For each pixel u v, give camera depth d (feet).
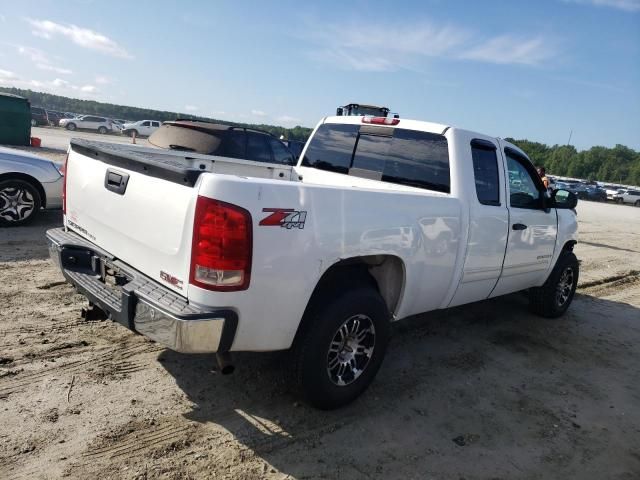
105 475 8.55
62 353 12.44
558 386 14.15
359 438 10.50
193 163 15.52
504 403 12.80
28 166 23.84
